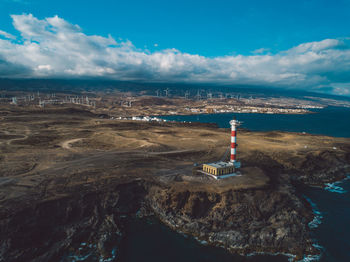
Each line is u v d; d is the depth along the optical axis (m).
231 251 59.22
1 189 73.75
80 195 72.06
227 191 73.94
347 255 57.16
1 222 58.69
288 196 77.19
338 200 85.06
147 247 60.19
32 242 58.69
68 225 65.00
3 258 53.50
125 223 70.56
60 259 55.91
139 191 81.62
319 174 106.75
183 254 57.88
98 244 60.19
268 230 63.78
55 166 96.56
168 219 71.25
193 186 77.69
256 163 108.50
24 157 107.75
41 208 65.00
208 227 66.44
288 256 57.50
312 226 68.50
